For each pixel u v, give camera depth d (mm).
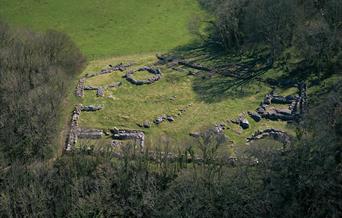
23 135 87000
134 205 77625
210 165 81000
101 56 127312
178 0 151625
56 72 102750
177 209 75000
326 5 107562
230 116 95938
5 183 79625
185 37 133625
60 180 80375
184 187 77438
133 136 92750
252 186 75562
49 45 109688
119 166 81375
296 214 73062
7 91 92812
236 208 73875
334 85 96688
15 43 105625
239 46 119938
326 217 72188
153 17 144125
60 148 90188
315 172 72688
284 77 105375
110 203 78125
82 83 111188
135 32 137875
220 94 103188
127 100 103812
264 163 76812
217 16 124250
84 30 139250
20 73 97438
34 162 85250
